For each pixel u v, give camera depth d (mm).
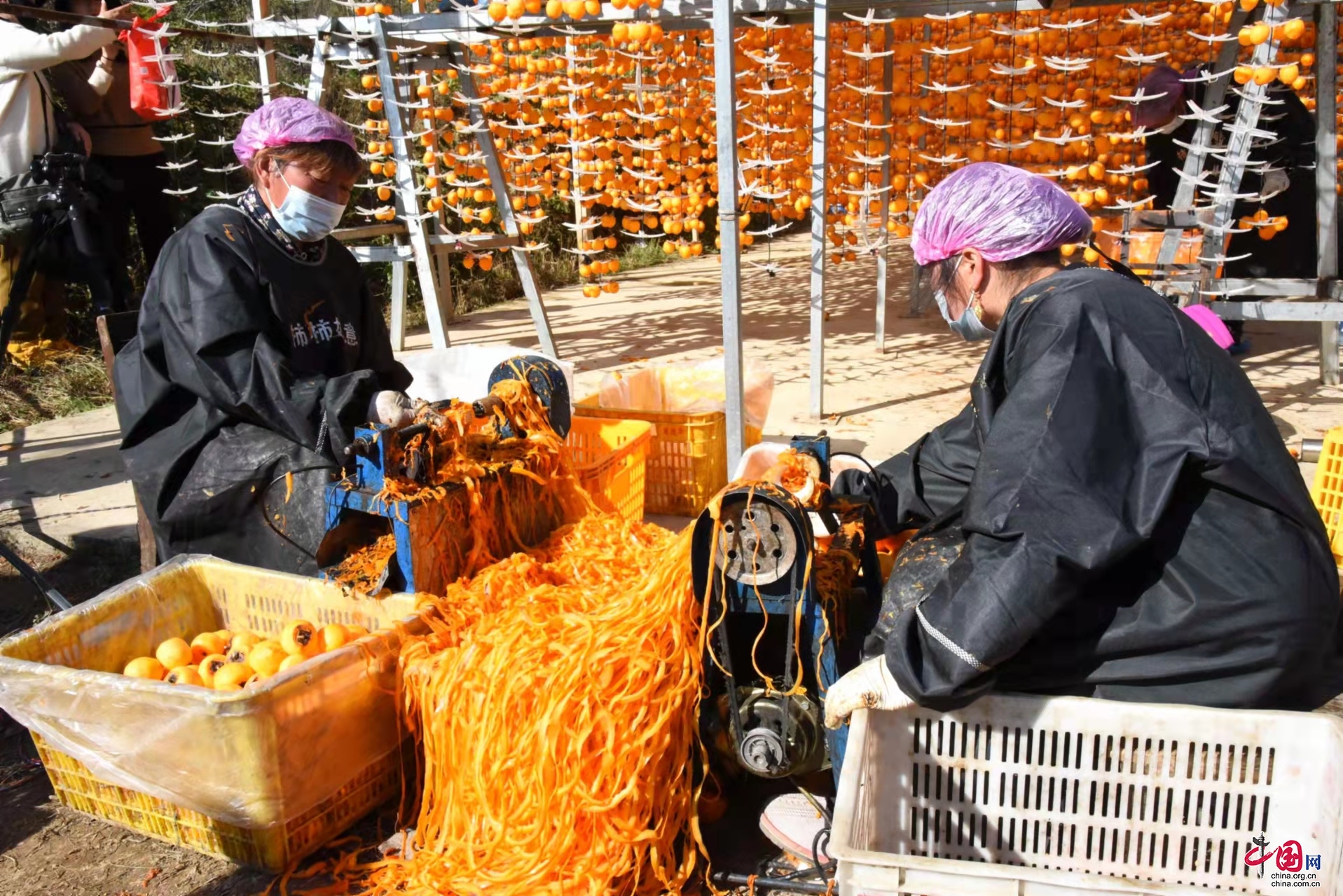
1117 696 2381
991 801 2414
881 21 5637
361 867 2646
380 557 3209
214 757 2504
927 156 6289
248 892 2607
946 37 5848
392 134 6762
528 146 7516
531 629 2744
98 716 2607
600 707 2426
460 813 2639
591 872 2391
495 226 10422
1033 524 2111
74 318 7848
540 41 6504
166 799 2637
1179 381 2205
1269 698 2299
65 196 5391
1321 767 2205
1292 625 2219
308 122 3270
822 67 5656
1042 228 2418
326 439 3232
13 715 2781
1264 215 6039
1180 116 5668
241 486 3291
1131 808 2557
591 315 9305
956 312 2629
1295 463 2320
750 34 6406
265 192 3369
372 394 3242
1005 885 1934
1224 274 7070
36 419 6516
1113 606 2334
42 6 6016
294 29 6695
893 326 8547
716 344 7945
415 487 3197
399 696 2828
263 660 2854
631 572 3383
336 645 2932
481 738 2547
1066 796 2484
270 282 3404
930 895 1972
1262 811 2273
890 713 2398
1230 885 2311
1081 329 2221
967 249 2490
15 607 4203
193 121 8656
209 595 3393
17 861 2760
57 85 6766
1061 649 2377
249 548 3389
